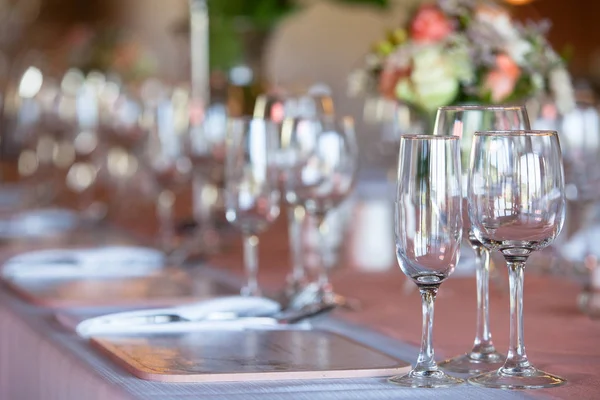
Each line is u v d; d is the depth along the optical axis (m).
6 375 2.31
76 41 5.31
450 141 1.53
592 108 2.93
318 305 2.12
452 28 2.54
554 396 1.46
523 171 1.53
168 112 3.30
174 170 3.30
